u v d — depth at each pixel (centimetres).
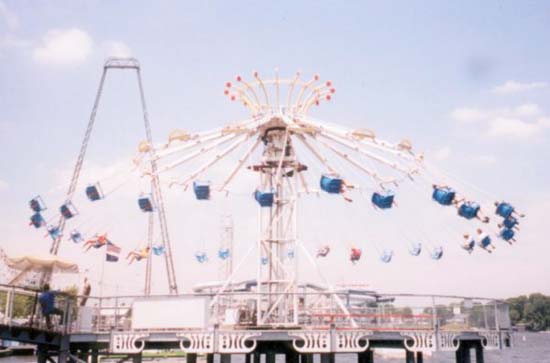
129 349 2191
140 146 3070
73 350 2434
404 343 2228
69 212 2906
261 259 2733
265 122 2953
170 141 3067
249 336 2147
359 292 2453
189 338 2158
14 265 2406
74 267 2502
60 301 2242
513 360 9500
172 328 2186
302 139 3078
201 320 2172
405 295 2389
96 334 2234
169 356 6819
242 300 2755
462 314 2422
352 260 3156
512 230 2766
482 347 2517
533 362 9112
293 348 2294
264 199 2711
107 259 3059
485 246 2827
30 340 2127
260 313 2597
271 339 2152
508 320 2584
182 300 2203
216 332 2153
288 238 2819
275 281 2744
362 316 2364
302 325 2398
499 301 2577
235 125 2994
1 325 2064
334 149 3050
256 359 3017
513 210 2728
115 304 2281
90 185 2927
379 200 2827
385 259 3103
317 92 3022
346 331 2173
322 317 2506
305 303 2589
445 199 2803
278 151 2948
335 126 2984
